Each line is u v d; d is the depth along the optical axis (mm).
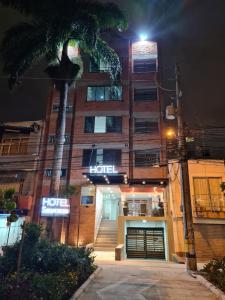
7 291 5871
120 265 14719
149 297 7930
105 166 25531
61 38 17672
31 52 18156
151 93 30031
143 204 27125
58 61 19797
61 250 10109
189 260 12742
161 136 27516
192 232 13430
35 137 27500
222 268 9805
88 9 19312
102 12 19531
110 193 27859
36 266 9141
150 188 24766
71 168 26734
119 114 28828
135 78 30625
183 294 8375
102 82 30422
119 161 26859
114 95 29812
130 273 11695
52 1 18469
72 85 19703
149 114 28703
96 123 28625
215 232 19312
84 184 25719
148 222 22188
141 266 14617
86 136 28000
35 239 9602
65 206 16938
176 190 20797
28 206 24188
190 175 20859
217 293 8117
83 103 29609
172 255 19688
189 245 13117
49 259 9281
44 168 26609
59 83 18953
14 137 27938
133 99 29656
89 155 27234
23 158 26688
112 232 24734
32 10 18578
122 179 22875
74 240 23672
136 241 22000
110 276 10828
